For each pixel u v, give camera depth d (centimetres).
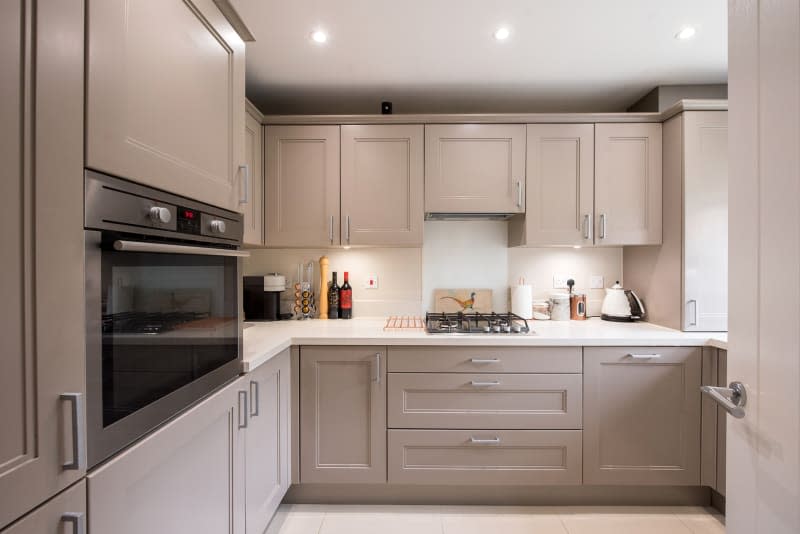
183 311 101
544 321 242
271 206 225
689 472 186
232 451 127
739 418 81
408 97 237
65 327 65
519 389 188
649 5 158
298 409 188
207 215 110
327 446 189
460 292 260
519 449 188
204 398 113
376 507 191
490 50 189
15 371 57
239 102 129
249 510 140
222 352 122
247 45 184
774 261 71
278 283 243
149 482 87
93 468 72
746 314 79
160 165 89
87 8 69
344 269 258
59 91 64
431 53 191
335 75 211
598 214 221
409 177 223
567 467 187
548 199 223
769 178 72
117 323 78
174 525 96
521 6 158
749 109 77
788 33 67
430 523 179
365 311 258
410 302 257
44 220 61
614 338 186
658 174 219
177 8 97
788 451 69
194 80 104
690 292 201
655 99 226
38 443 60
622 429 187
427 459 189
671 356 185
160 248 84
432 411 189
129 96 79
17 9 57
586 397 187
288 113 254
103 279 74
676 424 186
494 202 223
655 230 219
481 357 188
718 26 171
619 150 221
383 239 224
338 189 225
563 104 247
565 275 260
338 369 189
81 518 66
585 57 195
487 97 237
